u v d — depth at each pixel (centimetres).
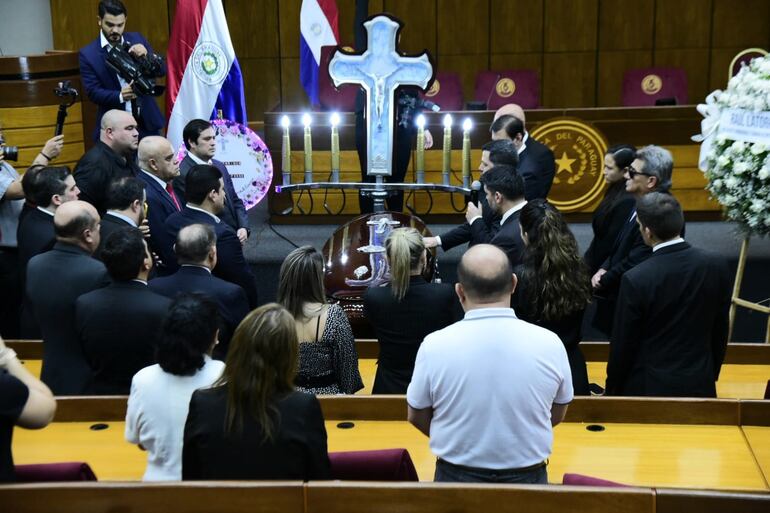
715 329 357
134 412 279
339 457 277
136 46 629
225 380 253
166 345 273
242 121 748
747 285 698
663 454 328
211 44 725
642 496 238
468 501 243
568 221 845
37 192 448
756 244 783
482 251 261
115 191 433
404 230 361
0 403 239
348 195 855
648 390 355
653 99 964
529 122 823
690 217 854
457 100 943
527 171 552
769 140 446
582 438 340
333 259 500
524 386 255
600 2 1205
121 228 346
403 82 543
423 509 245
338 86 545
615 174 487
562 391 266
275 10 1232
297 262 348
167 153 497
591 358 466
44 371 371
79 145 839
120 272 340
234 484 243
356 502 243
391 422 355
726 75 1216
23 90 791
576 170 828
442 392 259
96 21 1141
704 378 352
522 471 259
